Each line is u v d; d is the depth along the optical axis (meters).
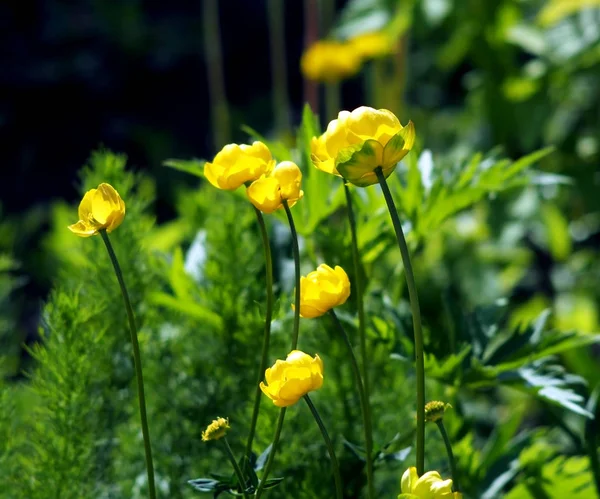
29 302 4.23
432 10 3.03
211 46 3.51
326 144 1.29
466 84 3.42
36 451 1.47
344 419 1.53
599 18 3.06
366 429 1.35
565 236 3.18
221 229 1.57
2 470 1.46
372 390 1.55
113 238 1.55
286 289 1.60
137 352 1.32
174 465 1.51
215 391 1.54
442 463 1.55
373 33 3.09
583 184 3.10
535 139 3.06
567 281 3.59
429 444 1.55
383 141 1.29
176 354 1.59
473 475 1.57
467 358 1.52
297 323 1.34
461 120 3.48
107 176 1.57
